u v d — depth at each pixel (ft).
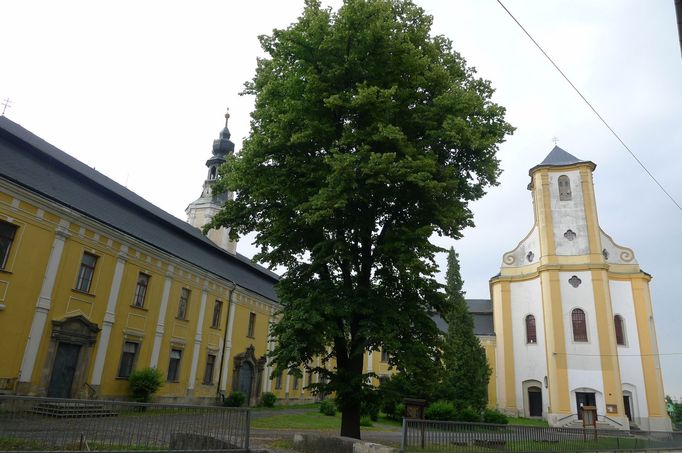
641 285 134.82
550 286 134.62
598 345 127.03
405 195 49.65
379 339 47.16
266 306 127.75
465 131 47.21
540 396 137.18
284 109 50.65
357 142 47.96
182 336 92.94
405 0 57.52
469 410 101.96
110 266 76.02
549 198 142.51
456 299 125.29
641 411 125.59
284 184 50.96
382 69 50.49
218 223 57.21
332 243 49.34
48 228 65.72
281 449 43.14
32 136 77.82
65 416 25.31
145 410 28.60
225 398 103.86
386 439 61.67
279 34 52.26
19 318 61.26
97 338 73.15
